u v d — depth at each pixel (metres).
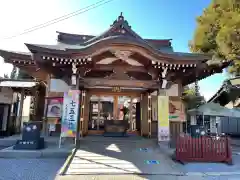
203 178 4.59
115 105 10.40
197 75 9.27
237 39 8.44
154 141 8.05
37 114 11.20
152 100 9.97
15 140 7.98
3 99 10.31
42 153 6.38
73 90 7.27
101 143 7.69
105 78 7.88
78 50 6.77
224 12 9.44
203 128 7.38
